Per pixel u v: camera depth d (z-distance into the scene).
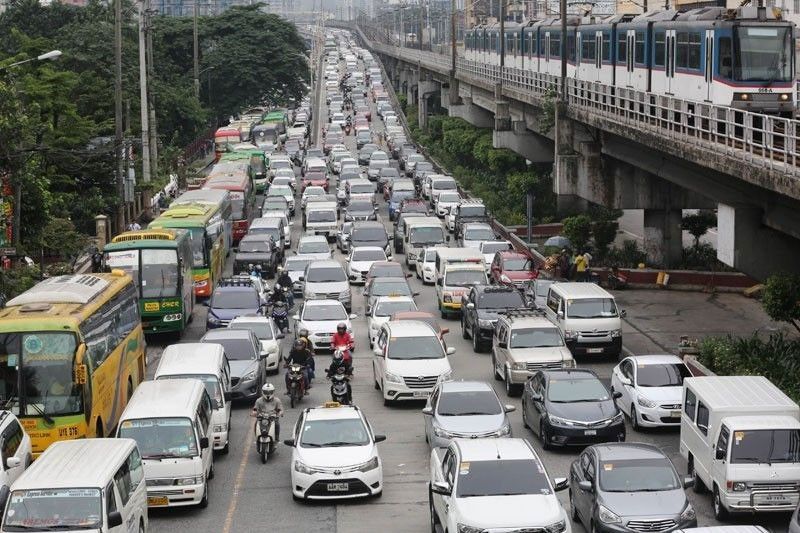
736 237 57.94
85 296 44.41
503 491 32.75
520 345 54.38
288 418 50.56
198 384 42.03
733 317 71.00
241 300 67.69
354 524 36.81
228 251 98.31
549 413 44.22
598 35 90.06
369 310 71.50
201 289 78.56
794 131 47.56
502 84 121.50
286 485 41.41
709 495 39.09
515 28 130.38
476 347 64.81
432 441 43.09
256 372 53.16
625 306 75.31
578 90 86.25
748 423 36.16
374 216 109.69
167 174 134.62
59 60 141.75
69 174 100.50
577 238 89.56
